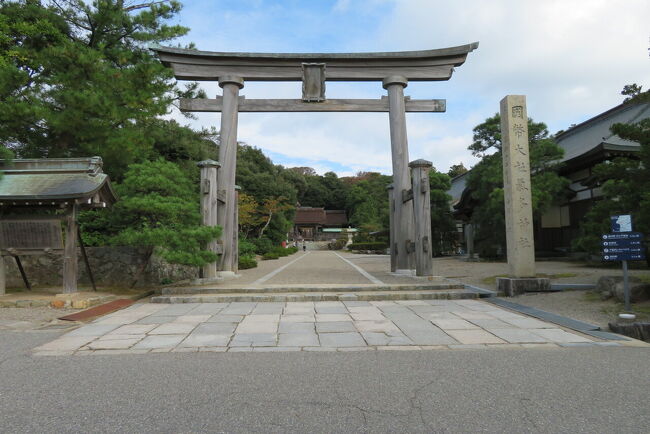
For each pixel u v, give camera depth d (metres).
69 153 11.25
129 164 10.16
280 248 31.48
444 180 26.61
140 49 12.78
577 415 2.89
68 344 4.98
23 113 9.38
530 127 16.66
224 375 3.78
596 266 13.85
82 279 10.59
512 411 2.96
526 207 8.83
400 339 5.12
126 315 6.79
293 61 12.29
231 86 12.04
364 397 3.23
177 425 2.75
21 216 7.95
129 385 3.53
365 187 60.03
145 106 10.67
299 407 3.04
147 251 10.20
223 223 11.30
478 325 5.88
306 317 6.50
